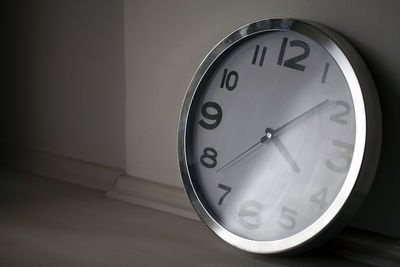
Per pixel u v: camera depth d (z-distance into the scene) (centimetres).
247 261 106
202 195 112
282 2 111
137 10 128
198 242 113
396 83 102
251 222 106
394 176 103
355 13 104
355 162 97
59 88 146
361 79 98
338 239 107
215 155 111
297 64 104
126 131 133
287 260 106
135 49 129
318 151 102
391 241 103
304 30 102
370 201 105
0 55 155
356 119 97
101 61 137
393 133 103
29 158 151
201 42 121
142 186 130
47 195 134
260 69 108
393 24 101
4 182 141
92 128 141
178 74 124
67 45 142
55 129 148
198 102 113
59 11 142
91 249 108
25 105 152
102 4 135
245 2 115
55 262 103
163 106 127
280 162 105
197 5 120
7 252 106
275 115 106
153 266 103
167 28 124
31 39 149
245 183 108
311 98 103
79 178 142
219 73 111
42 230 115
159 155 129
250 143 108
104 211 125
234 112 110
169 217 123
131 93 131
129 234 115
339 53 99
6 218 120
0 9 153
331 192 100
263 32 107
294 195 103
